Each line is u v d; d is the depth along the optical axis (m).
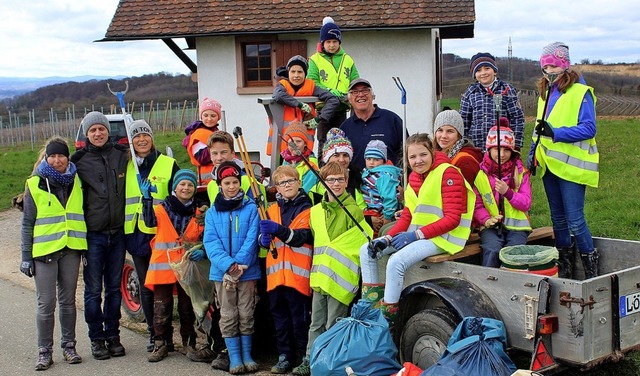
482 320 4.16
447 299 4.35
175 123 32.16
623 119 21.89
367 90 6.32
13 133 35.97
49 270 5.66
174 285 5.83
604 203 9.32
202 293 5.57
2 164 22.89
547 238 5.76
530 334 4.10
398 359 4.79
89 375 5.52
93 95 57.00
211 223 5.38
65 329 5.84
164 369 5.58
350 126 6.50
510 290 4.26
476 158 5.07
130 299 6.98
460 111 6.46
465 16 13.73
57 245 5.59
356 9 14.40
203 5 15.04
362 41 14.46
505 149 5.13
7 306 7.69
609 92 29.05
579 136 5.21
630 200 9.30
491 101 6.22
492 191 5.14
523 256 4.45
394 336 4.80
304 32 14.20
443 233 4.75
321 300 5.20
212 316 5.71
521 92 27.28
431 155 4.88
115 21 14.97
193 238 5.62
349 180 5.85
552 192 5.54
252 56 14.91
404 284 5.00
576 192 5.33
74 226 5.67
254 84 14.94
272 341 6.09
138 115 35.16
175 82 53.16
